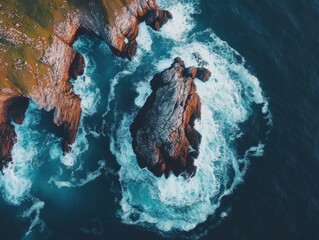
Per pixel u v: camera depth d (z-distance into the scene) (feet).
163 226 166.20
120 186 173.37
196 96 190.39
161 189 173.27
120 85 195.83
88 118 186.80
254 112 200.75
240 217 172.04
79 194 170.50
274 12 239.91
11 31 175.11
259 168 185.68
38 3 185.37
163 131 174.19
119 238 162.09
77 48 199.11
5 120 176.55
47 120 181.57
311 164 190.19
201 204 172.86
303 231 171.73
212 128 190.90
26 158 174.70
